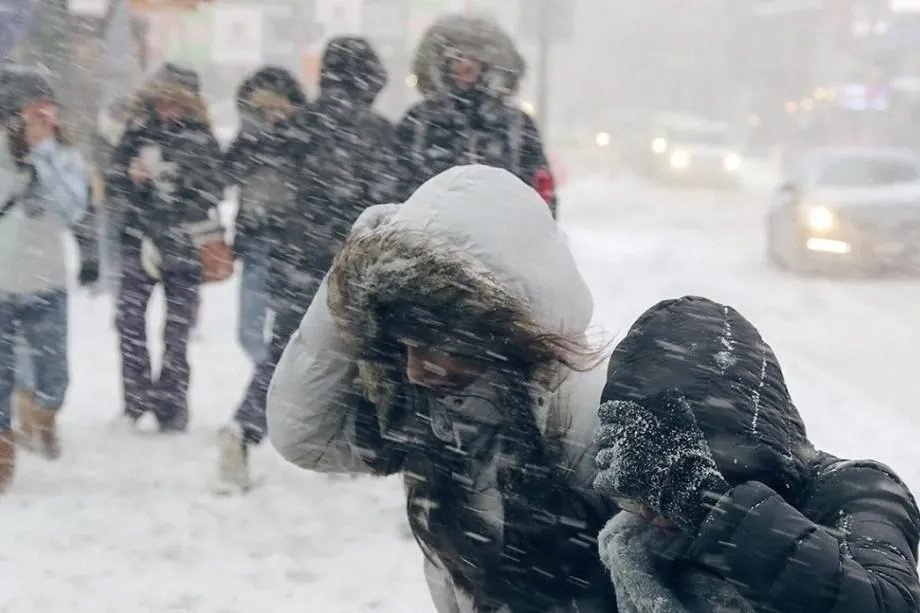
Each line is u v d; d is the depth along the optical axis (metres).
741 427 1.77
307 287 5.69
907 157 17.38
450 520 2.11
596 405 2.08
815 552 1.64
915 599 1.67
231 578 4.80
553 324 2.06
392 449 2.23
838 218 15.76
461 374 2.06
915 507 1.84
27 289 5.88
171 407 6.97
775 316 12.57
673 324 1.89
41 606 4.50
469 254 2.04
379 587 4.72
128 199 6.75
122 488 5.90
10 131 5.76
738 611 1.76
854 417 8.11
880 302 13.63
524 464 2.06
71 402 7.71
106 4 11.64
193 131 6.68
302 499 5.77
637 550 1.85
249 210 5.94
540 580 2.07
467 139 5.30
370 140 5.62
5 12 9.17
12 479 5.90
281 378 2.34
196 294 6.96
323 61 5.65
